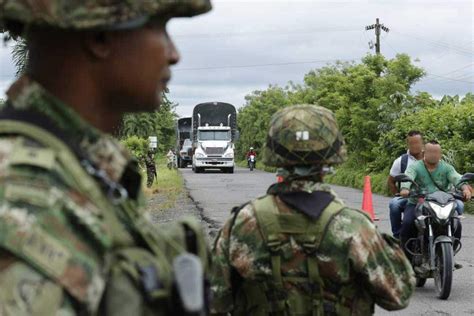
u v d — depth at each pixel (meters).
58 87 1.32
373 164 30.58
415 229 8.27
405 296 3.06
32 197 1.16
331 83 38.56
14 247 1.13
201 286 1.33
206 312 1.56
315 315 2.98
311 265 2.98
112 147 1.37
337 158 3.08
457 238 8.19
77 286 1.16
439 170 8.19
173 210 17.52
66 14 1.23
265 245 3.03
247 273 3.06
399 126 28.14
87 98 1.34
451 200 7.96
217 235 3.21
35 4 1.22
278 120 3.11
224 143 44.06
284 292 3.02
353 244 2.95
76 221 1.20
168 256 1.44
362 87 34.44
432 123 25.81
